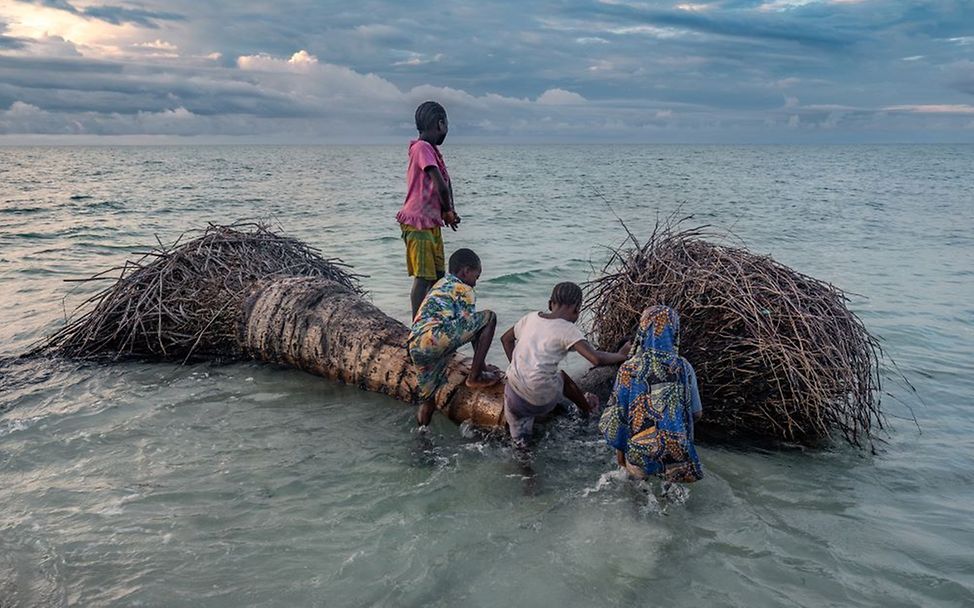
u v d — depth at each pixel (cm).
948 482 442
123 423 523
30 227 1684
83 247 1366
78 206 2314
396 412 552
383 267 1140
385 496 421
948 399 586
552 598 325
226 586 333
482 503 414
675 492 423
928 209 2367
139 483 433
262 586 333
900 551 362
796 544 370
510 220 1977
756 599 324
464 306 498
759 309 487
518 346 475
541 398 464
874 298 952
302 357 614
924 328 796
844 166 7525
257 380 618
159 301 668
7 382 608
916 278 1104
